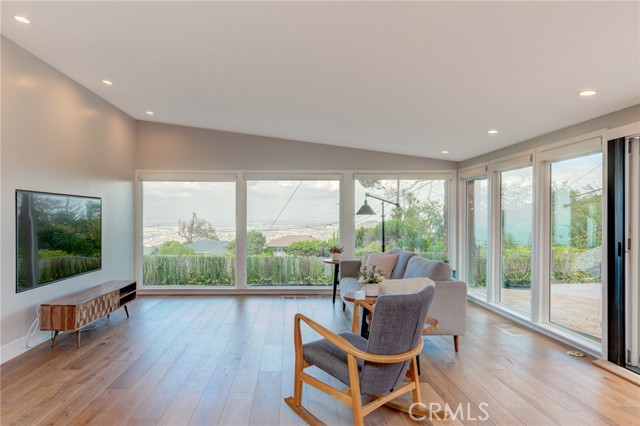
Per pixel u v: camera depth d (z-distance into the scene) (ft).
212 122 17.46
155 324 13.73
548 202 13.19
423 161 19.72
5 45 10.09
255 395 8.36
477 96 9.89
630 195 10.00
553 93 9.14
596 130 10.83
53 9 8.02
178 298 18.21
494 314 15.49
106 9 7.76
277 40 8.10
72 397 8.21
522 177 14.70
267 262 19.70
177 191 19.47
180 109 15.67
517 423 7.30
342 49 8.09
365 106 11.94
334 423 7.29
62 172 12.73
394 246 19.85
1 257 10.11
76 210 13.52
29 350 11.02
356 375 6.72
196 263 19.49
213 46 8.84
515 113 10.93
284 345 11.53
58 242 12.44
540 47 6.95
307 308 16.22
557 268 12.75
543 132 12.85
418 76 9.01
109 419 7.34
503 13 5.96
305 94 11.51
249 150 19.38
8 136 10.32
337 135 16.94
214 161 19.24
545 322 13.16
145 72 11.46
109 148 16.06
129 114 17.85
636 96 9.10
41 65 11.53
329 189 19.89
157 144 19.02
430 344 11.78
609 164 10.31
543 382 9.09
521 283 14.67
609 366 9.91
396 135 15.48
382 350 6.80
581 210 11.71
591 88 8.67
